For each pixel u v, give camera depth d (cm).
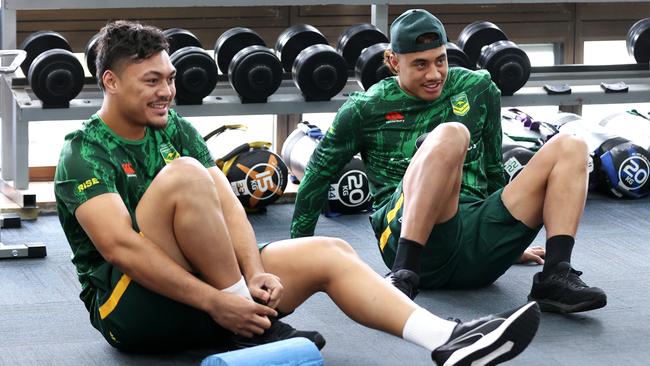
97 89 451
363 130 327
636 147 448
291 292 252
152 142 262
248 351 230
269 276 246
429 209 280
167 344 260
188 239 237
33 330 288
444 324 229
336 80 452
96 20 507
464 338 225
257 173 423
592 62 584
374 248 379
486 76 329
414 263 280
